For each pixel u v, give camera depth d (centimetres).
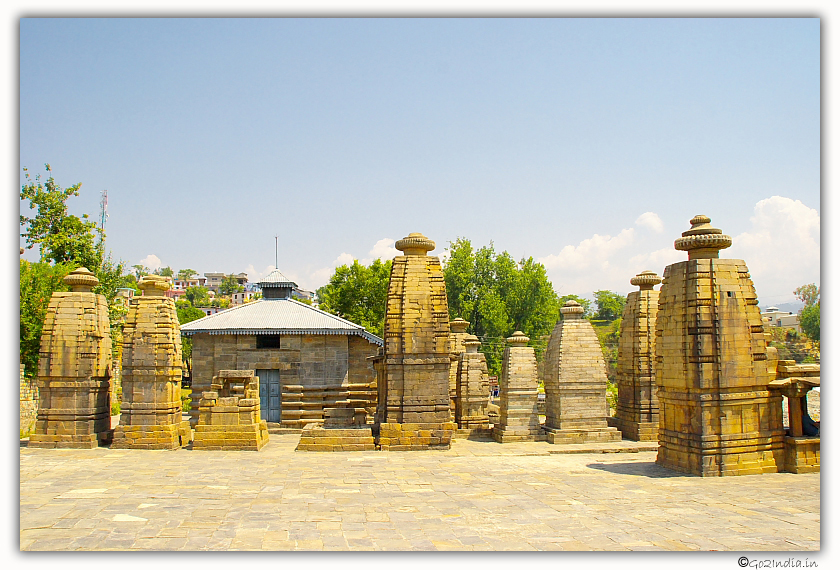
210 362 3344
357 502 1620
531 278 7456
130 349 2455
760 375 1927
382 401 2786
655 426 2764
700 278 1922
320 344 3375
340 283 6656
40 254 4312
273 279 3841
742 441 1900
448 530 1344
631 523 1388
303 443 2448
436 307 2531
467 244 7631
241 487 1794
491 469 2106
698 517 1432
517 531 1331
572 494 1708
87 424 2445
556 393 2759
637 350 2827
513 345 2827
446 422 2488
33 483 1819
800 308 6844
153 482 1845
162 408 2452
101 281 4447
